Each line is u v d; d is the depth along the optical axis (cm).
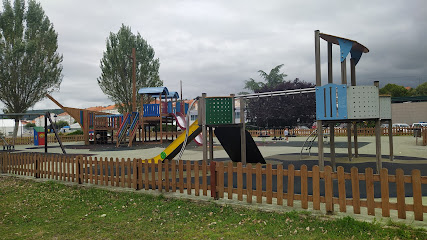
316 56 912
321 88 909
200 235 481
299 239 438
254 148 1216
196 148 2164
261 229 488
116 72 4444
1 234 523
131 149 2256
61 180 981
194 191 741
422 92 8006
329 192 523
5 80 3484
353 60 1116
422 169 1025
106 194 779
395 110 5284
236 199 653
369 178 491
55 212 655
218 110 1174
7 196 837
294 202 615
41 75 3706
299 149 1922
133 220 573
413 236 420
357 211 499
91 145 2831
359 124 3581
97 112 3177
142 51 4544
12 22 3603
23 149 2466
